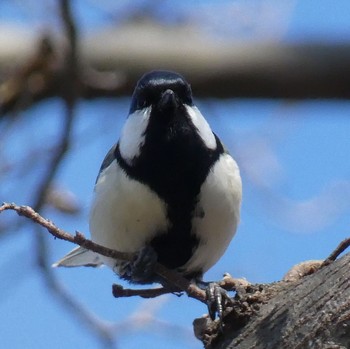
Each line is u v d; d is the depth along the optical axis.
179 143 9.25
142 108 9.41
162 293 8.59
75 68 13.99
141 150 9.27
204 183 9.31
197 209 9.37
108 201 9.40
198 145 9.31
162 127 9.26
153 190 9.24
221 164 9.46
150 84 9.40
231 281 8.20
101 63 16.77
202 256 9.84
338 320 7.05
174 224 9.40
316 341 7.10
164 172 9.23
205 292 8.17
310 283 7.35
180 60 17.06
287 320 7.31
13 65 16.11
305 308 7.25
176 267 9.92
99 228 9.65
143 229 9.41
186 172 9.27
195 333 8.27
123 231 9.46
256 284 7.78
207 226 9.50
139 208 9.28
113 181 9.38
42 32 14.68
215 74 17.02
